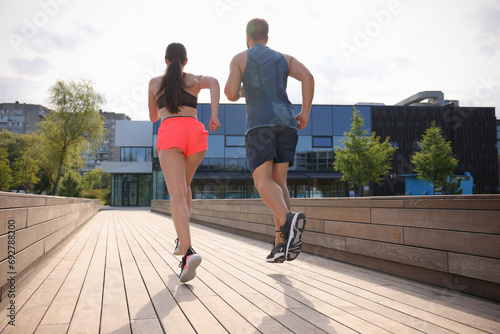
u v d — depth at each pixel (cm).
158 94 246
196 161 255
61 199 406
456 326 142
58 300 184
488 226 179
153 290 208
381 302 180
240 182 2392
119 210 2211
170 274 260
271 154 232
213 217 790
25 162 3378
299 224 209
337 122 2583
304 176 2464
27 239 228
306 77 258
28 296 193
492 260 176
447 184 2025
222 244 468
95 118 2403
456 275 202
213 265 300
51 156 2334
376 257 268
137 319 152
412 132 2814
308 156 2514
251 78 245
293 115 249
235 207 639
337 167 2122
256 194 2392
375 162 2064
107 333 134
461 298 187
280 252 223
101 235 592
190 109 246
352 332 135
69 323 146
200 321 149
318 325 144
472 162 2914
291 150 247
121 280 238
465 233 192
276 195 226
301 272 267
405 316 156
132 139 3080
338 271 270
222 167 2394
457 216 198
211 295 195
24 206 218
